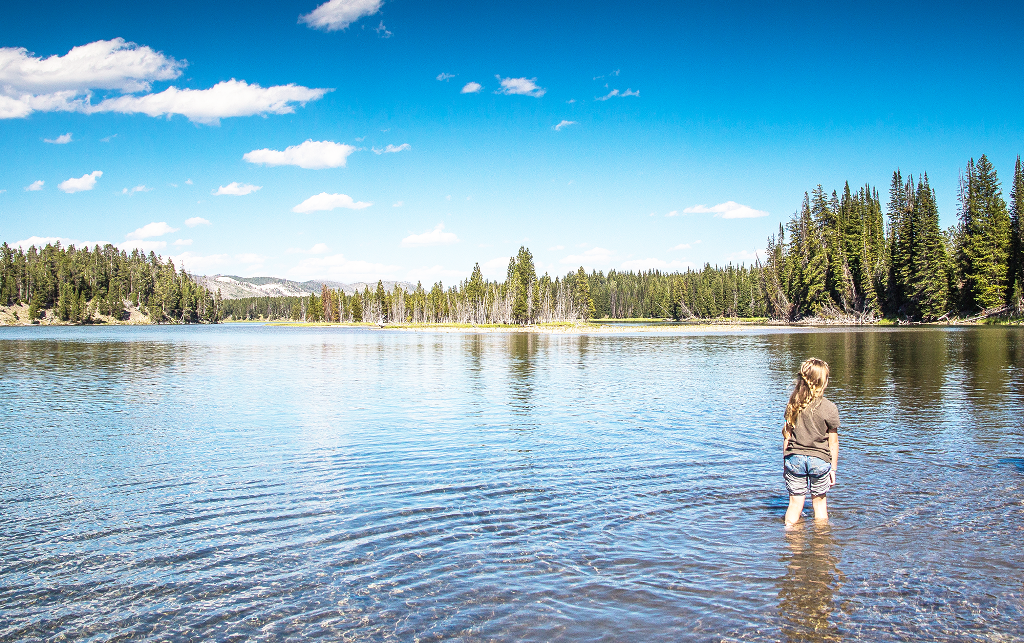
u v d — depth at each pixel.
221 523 7.45
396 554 6.39
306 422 14.72
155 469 10.18
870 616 5.01
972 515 7.36
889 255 102.81
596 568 5.97
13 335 97.25
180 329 153.50
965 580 5.64
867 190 114.94
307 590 5.59
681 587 5.55
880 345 42.94
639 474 9.49
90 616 5.18
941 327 77.94
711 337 67.44
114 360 38.31
